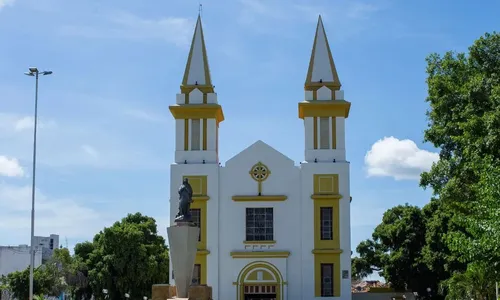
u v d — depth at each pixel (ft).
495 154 108.17
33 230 149.89
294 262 164.35
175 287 118.01
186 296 114.83
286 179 167.73
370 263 237.25
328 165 167.32
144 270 227.81
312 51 175.73
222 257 164.96
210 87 173.37
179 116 171.73
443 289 201.05
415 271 216.74
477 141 109.29
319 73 173.27
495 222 88.63
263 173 168.14
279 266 163.32
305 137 170.09
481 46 130.72
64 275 229.86
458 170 122.42
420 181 129.90
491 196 92.68
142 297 229.86
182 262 115.85
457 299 162.40
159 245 247.50
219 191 167.84
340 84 172.35
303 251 164.04
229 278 163.73
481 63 131.85
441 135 127.44
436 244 205.87
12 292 222.48
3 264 273.95
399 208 236.02
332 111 170.60
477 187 101.04
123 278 227.40
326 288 162.50
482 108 120.06
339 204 165.68
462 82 130.52
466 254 91.97
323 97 170.81
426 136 131.13
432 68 136.36
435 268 204.13
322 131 170.19
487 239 88.53
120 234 228.84
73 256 248.73
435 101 132.16
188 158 170.09
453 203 122.72
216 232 165.58
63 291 229.66
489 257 89.30
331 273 163.02
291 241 165.07
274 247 164.96
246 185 167.84
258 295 163.12
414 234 219.20
